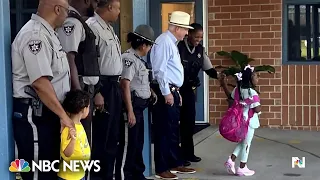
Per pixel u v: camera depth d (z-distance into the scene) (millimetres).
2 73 3088
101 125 3865
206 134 7426
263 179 5059
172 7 8141
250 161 5816
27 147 3104
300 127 7852
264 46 7867
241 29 7926
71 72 3381
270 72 7770
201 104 8141
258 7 7844
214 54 8039
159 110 4898
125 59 4379
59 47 3133
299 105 7836
